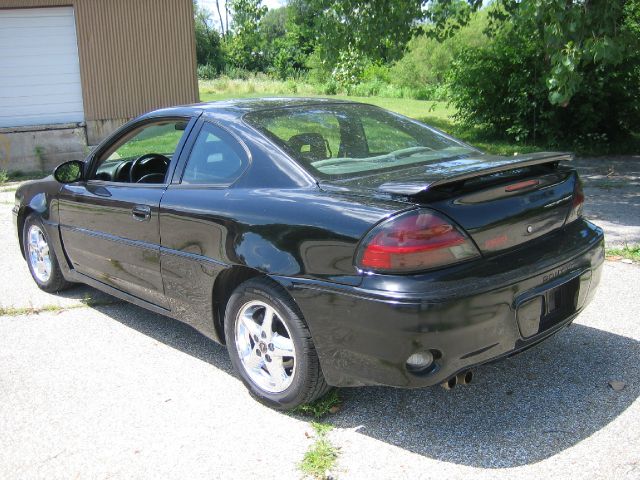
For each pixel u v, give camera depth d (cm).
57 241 506
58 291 546
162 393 362
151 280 408
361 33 1116
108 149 469
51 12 1319
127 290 442
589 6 738
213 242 349
